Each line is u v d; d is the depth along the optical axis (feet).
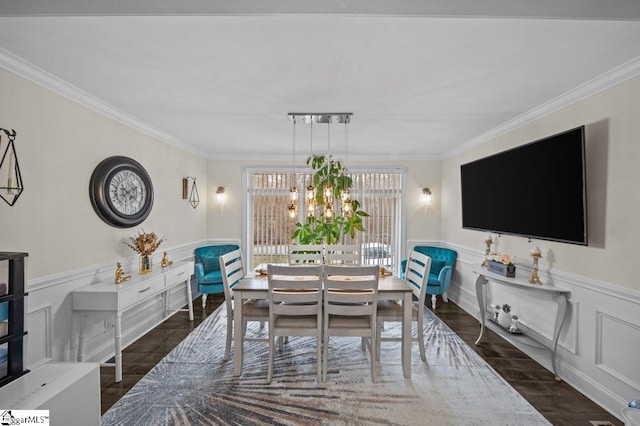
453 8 4.36
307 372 8.79
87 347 9.03
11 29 5.61
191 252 15.75
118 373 8.24
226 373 8.71
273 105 9.51
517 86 7.98
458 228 15.24
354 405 7.29
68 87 8.08
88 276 9.04
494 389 7.96
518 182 9.84
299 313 8.22
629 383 6.70
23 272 5.82
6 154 6.72
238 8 4.34
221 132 12.75
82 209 8.82
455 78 7.54
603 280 7.38
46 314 7.70
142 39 5.94
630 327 6.77
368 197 17.70
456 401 7.45
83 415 5.90
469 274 14.02
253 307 9.34
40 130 7.50
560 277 8.60
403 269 15.65
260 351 10.09
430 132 12.55
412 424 6.66
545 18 4.52
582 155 7.47
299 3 4.21
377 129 12.16
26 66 6.94
